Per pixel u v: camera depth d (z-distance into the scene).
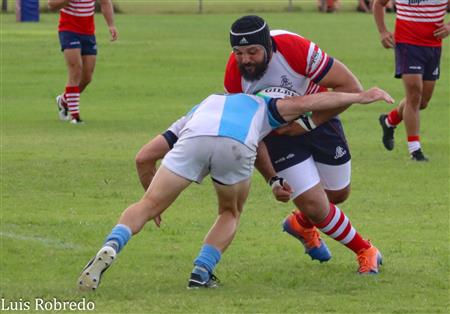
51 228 25.22
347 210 27.73
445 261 22.28
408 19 34.28
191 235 24.78
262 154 20.11
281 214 27.23
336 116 21.08
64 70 62.38
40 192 29.69
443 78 59.28
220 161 19.03
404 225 26.05
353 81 20.00
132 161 34.50
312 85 20.53
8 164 33.69
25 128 41.62
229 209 19.91
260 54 19.47
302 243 22.27
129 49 73.62
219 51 73.38
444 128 42.31
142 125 42.53
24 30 88.12
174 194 19.08
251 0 145.50
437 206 28.33
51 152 36.03
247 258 22.59
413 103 34.94
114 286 19.84
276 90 20.14
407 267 21.75
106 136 39.69
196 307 18.33
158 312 17.97
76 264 21.84
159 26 96.00
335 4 123.31
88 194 29.52
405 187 30.84
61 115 43.94
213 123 19.06
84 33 42.75
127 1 139.50
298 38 20.11
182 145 19.08
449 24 34.41
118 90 54.00
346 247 22.94
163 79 58.47
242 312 18.06
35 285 19.97
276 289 19.84
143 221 18.94
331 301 18.97
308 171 20.73
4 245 23.38
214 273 21.09
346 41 81.06
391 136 36.31
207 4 134.75
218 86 55.62
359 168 33.72
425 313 18.31
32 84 56.22
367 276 20.94
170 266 21.78
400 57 34.66
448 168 33.91
